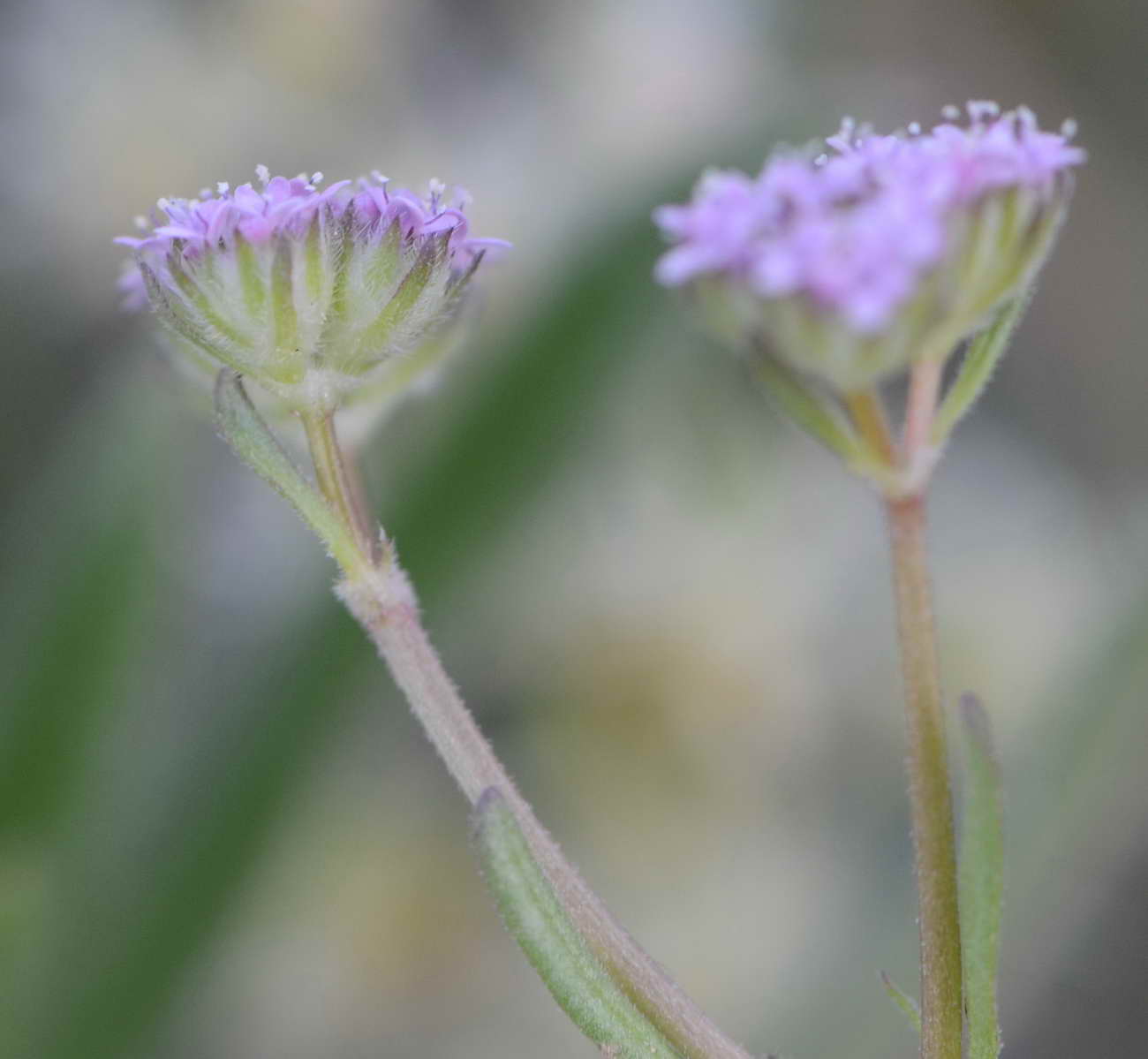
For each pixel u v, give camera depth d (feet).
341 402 0.48
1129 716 0.66
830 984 0.68
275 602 0.74
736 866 0.73
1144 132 1.07
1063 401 1.03
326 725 0.66
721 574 0.76
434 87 0.85
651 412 0.75
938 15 1.06
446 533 0.68
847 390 0.46
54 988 0.62
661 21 0.88
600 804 0.74
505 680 0.76
